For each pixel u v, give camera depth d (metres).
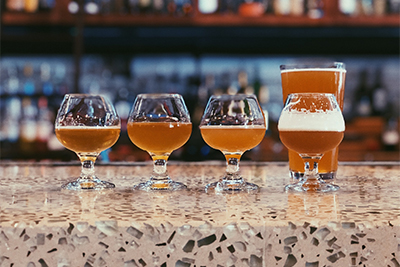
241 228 0.51
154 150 0.82
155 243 0.51
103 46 3.01
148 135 0.79
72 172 1.03
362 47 3.06
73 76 3.12
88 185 0.78
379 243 0.51
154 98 0.80
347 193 0.72
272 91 3.19
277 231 0.51
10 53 3.08
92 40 2.95
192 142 2.97
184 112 0.81
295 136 0.75
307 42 3.00
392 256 0.52
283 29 2.92
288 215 0.54
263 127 0.79
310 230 0.51
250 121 0.77
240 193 0.72
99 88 3.08
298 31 2.93
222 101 0.79
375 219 0.52
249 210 0.58
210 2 2.92
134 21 2.85
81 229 0.51
